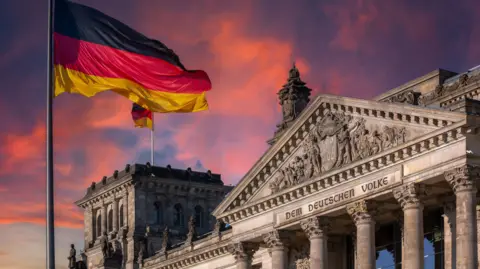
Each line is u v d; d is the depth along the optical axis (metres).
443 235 113.88
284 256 127.06
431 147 104.56
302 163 122.44
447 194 110.31
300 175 122.50
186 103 85.31
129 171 196.12
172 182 197.00
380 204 114.50
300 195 122.56
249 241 133.12
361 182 113.62
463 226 100.62
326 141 118.56
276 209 127.06
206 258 161.50
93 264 198.75
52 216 71.44
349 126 115.69
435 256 115.12
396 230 121.69
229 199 133.62
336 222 123.00
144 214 193.00
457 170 101.12
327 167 118.00
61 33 81.00
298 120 121.00
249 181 130.12
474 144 101.44
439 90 126.06
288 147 124.12
